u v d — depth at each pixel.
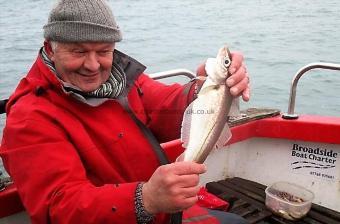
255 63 14.21
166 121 2.51
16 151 1.74
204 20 26.48
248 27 22.77
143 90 2.57
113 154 1.99
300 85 11.34
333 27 21.47
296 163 3.38
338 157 3.20
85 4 1.84
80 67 1.93
